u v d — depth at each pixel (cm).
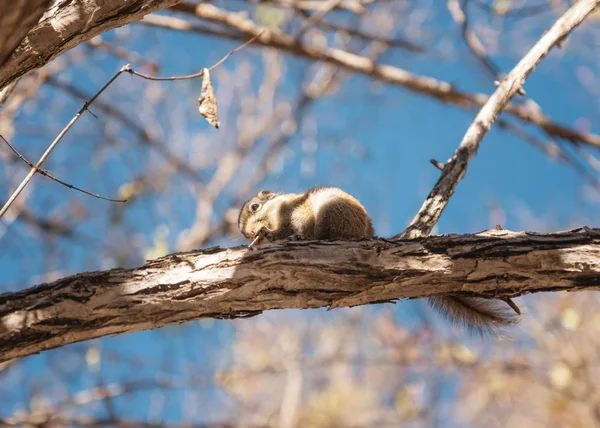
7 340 519
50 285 540
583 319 1653
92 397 1209
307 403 1877
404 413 1622
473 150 755
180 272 557
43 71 1268
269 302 567
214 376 1456
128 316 543
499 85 805
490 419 1836
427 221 682
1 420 1059
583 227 605
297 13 1446
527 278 583
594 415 1602
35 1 386
